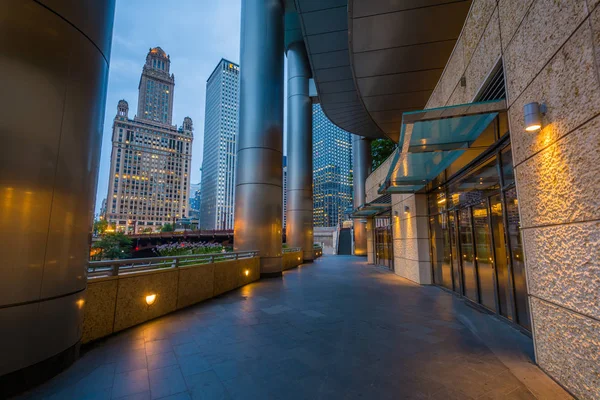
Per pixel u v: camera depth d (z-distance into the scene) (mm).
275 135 12953
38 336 3352
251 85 12914
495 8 4219
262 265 12328
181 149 141375
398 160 6219
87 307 4531
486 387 3094
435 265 9938
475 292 6918
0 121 3213
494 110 4047
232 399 2916
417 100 11711
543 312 3332
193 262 9602
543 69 3107
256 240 12352
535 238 3422
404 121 4344
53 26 3678
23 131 3365
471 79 5242
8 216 3225
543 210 3244
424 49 8664
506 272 5520
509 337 4668
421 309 6719
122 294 5207
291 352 4152
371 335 4898
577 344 2766
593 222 2508
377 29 7801
